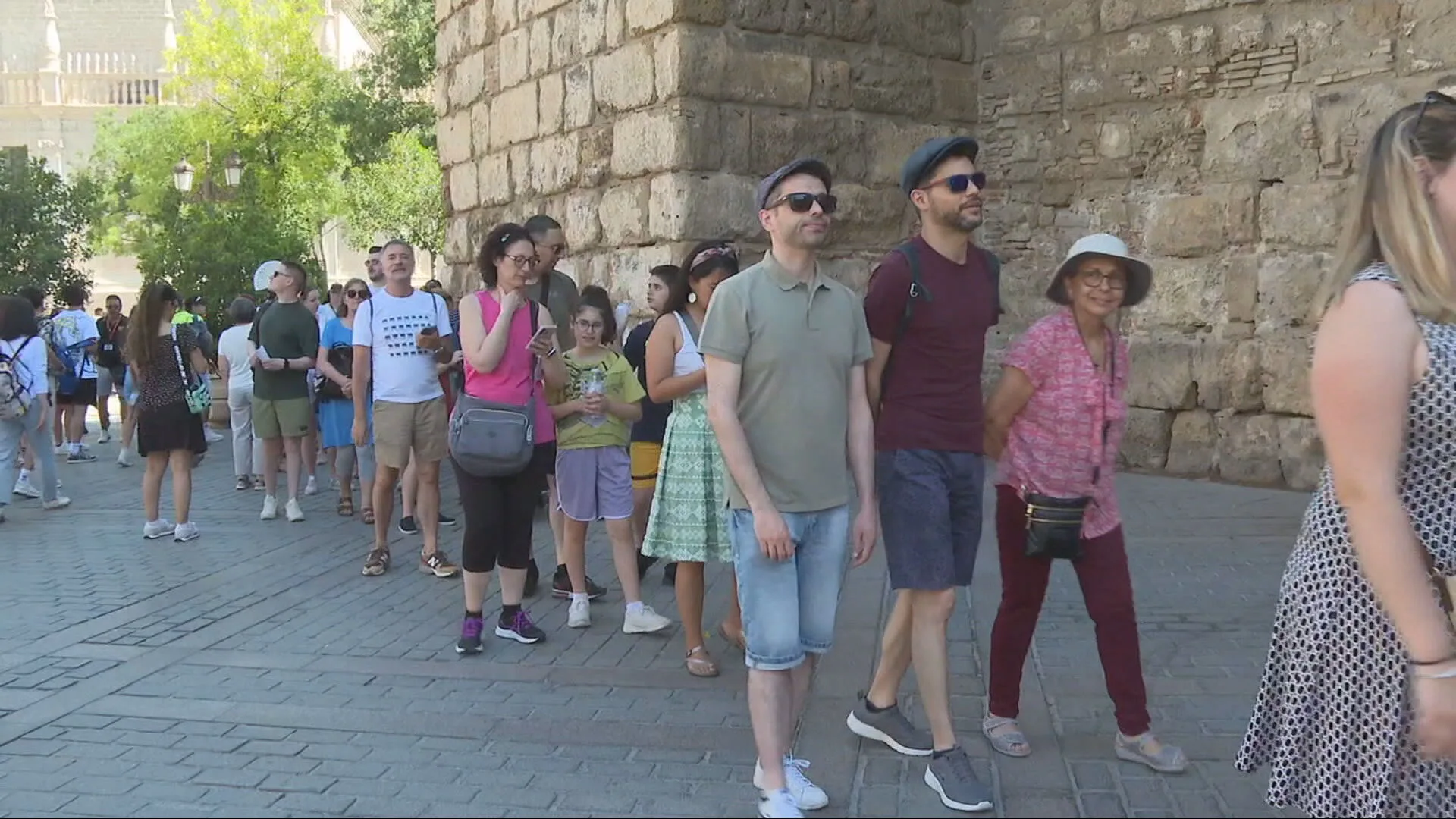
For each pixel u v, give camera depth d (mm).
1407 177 2311
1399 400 2236
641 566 7156
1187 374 9812
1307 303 9141
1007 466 4281
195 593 7227
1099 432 4117
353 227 31484
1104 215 10508
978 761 4293
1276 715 2764
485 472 5664
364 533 9180
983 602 6371
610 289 10359
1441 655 2203
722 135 9555
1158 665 5293
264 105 32438
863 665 5402
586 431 6059
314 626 6422
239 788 4211
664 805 4043
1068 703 4863
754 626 3764
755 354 3695
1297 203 9203
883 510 4051
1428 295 2285
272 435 9781
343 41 42875
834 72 10156
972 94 11297
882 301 3947
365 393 7594
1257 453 9445
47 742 4680
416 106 31188
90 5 46344
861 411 3926
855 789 4098
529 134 11656
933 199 3979
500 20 12125
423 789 4191
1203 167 9820
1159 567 6988
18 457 11312
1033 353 4152
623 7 9938
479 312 5879
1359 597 2518
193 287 23438
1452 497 2328
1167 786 4047
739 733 4711
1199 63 9805
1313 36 9133
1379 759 2482
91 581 7609
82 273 27078
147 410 8875
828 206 3684
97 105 44812
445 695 5223
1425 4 8531
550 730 4770
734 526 3775
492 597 7023
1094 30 10500
